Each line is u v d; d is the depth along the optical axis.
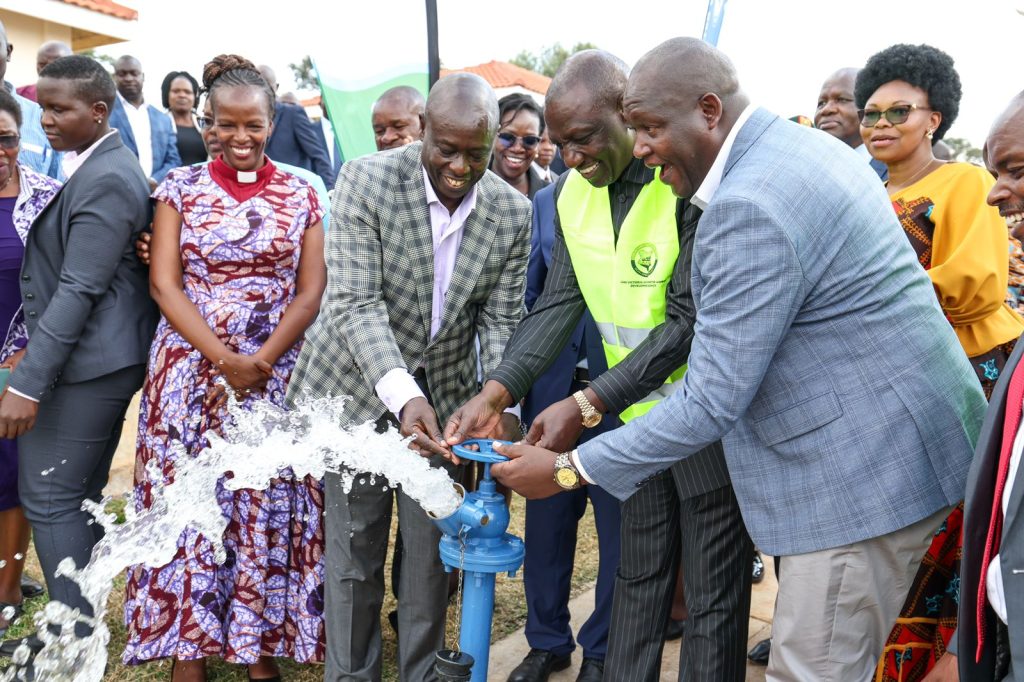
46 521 2.77
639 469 1.87
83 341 2.73
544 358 2.39
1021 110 1.72
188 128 6.55
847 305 1.76
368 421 2.34
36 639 2.88
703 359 1.77
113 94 2.80
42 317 2.65
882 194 1.85
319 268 2.84
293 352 2.83
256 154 2.77
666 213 2.17
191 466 2.58
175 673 2.72
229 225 2.71
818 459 1.80
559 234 2.46
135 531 2.57
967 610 1.67
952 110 2.60
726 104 1.81
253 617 2.69
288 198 2.80
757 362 1.71
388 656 3.07
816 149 1.79
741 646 2.28
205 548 2.65
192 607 2.63
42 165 3.99
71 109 2.68
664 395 2.30
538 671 2.88
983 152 1.86
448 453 2.19
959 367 1.87
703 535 2.22
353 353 2.38
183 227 2.72
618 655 2.40
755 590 3.68
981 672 1.71
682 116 1.80
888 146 2.61
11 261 2.92
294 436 2.42
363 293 2.40
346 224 2.42
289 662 3.03
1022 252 3.15
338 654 2.54
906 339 1.78
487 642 2.13
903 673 2.40
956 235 2.48
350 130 3.73
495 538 2.10
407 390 2.27
